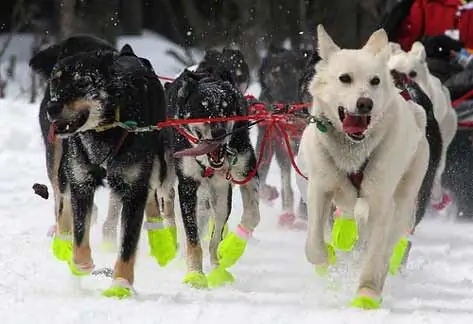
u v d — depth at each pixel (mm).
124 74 8664
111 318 7219
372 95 7988
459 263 10820
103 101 8352
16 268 9469
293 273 9969
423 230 13305
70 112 8172
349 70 8125
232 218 12773
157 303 7812
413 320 7383
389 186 8344
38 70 10734
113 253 10750
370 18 27375
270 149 13922
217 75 10859
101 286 8875
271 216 13922
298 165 10836
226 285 9328
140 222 8680
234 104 10297
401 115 8336
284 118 10492
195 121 9070
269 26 28016
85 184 8719
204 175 9922
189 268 9539
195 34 30172
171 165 10328
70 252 9539
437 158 10422
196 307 7633
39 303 7684
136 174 8672
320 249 8578
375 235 8391
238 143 10172
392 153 8250
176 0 34906
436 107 13180
